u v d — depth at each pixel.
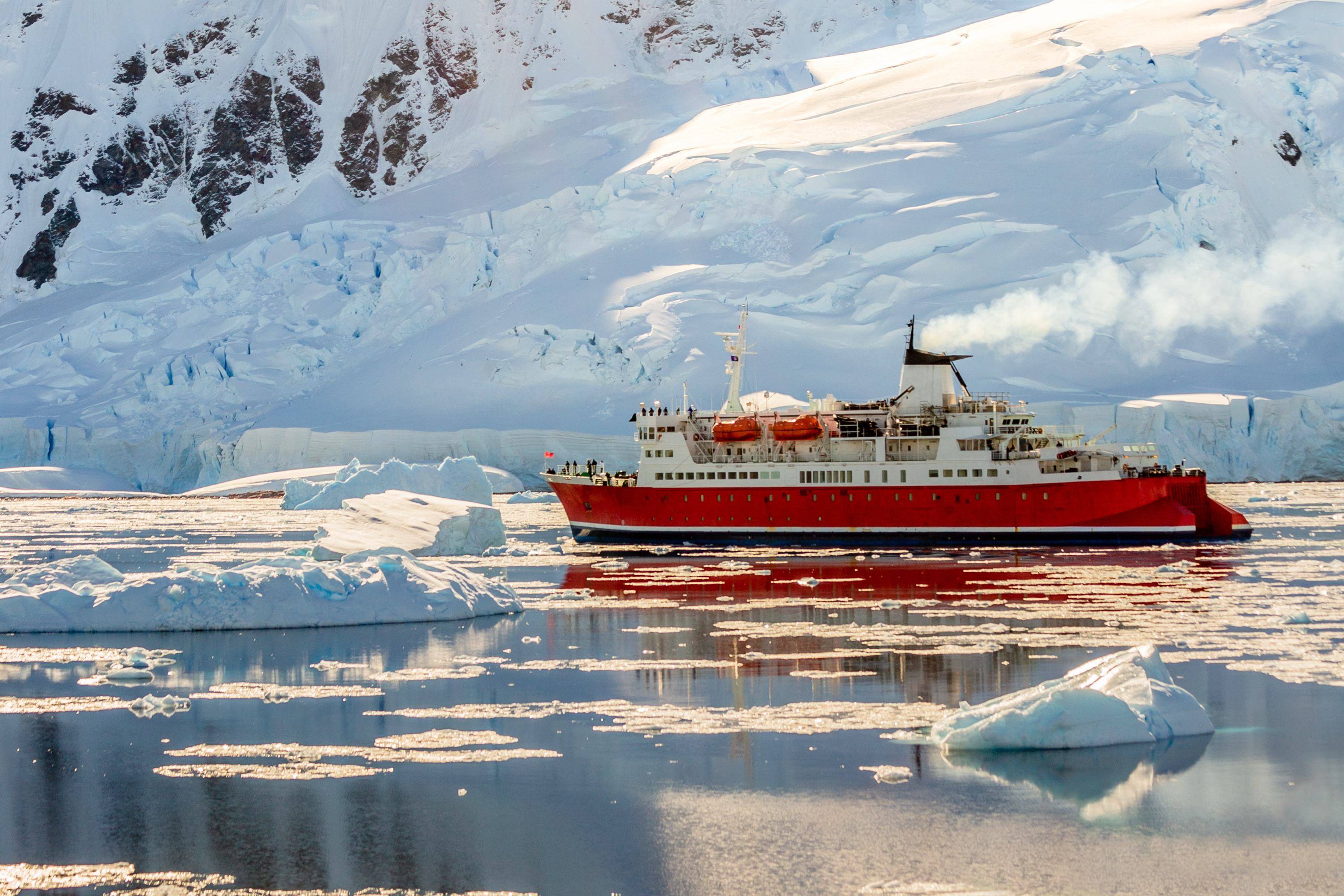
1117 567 150.25
